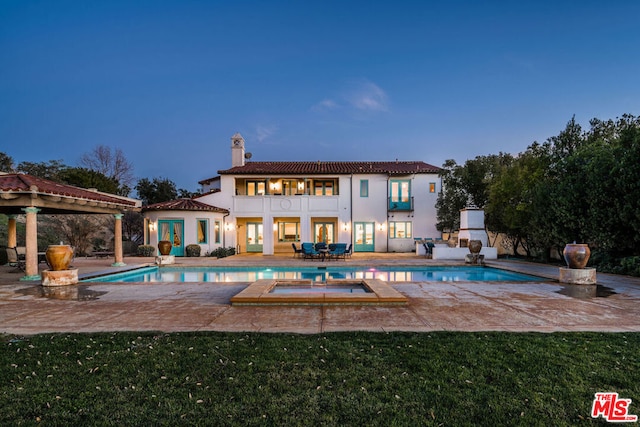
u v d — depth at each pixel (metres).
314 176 23.20
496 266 13.12
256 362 3.53
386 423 2.42
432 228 23.16
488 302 6.65
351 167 24.52
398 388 2.96
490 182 18.42
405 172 22.75
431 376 3.20
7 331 4.76
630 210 10.46
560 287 8.40
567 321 5.25
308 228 22.81
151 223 20.14
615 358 3.59
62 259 8.98
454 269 13.75
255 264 14.29
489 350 3.85
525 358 3.59
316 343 4.12
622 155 11.25
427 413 2.56
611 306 6.30
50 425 2.41
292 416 2.50
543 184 13.80
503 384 3.02
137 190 33.91
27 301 6.89
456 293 7.59
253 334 4.52
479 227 17.27
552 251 15.30
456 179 20.12
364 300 6.30
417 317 5.49
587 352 3.79
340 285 8.58
